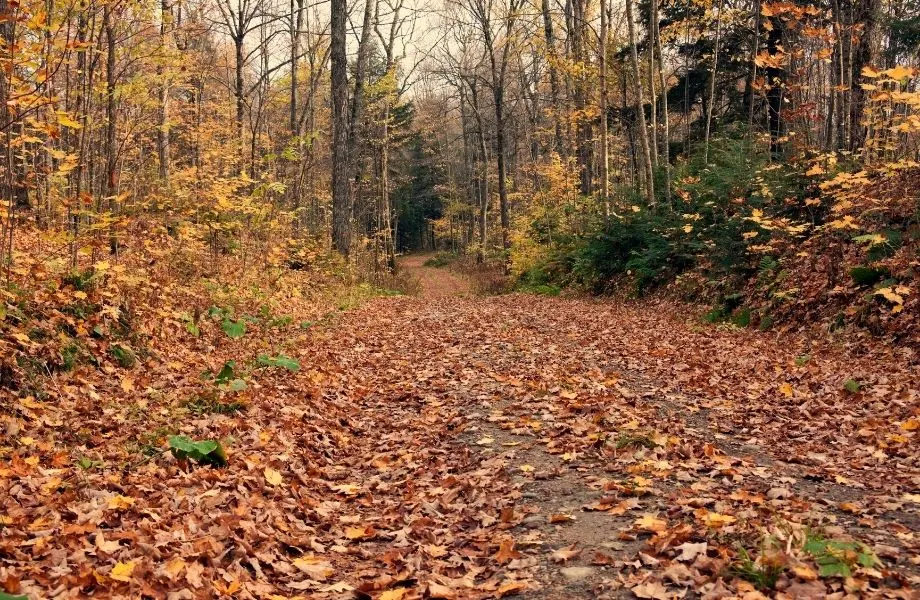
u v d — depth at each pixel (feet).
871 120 40.29
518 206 135.03
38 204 36.27
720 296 45.39
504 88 117.29
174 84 52.03
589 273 71.05
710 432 20.51
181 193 41.42
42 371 21.45
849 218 33.58
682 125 114.52
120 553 11.96
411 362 34.55
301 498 16.56
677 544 11.98
